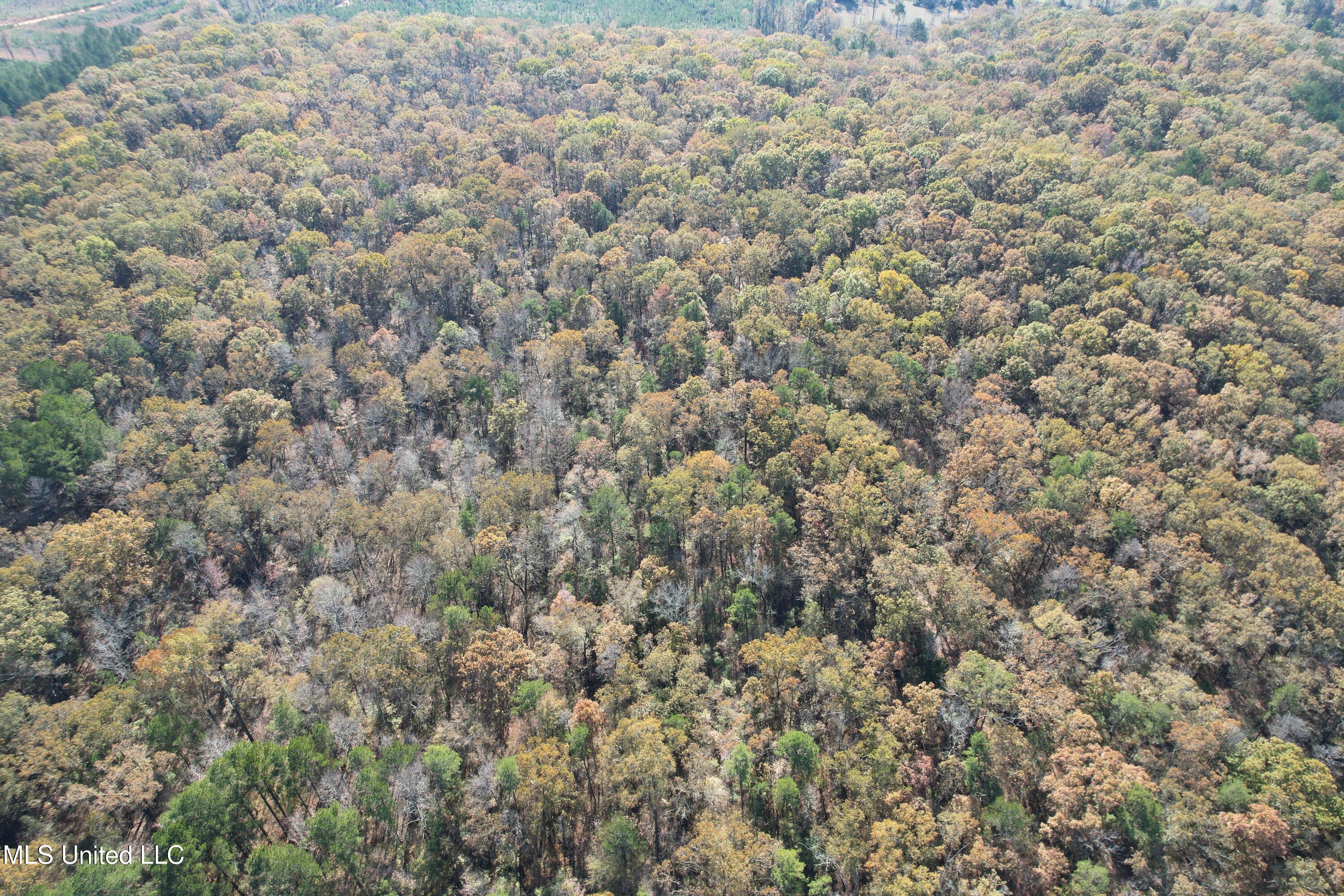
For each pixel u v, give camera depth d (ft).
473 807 319.68
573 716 345.72
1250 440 469.98
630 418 482.28
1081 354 530.27
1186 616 382.42
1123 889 287.28
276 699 361.30
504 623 416.05
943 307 588.50
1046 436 481.05
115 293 570.87
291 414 529.86
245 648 367.86
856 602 406.82
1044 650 363.35
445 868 310.45
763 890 286.66
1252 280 572.51
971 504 428.56
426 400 551.18
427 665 367.04
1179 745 319.47
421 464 507.71
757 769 340.59
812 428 479.00
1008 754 328.08
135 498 438.81
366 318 629.92
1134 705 332.19
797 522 451.53
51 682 370.94
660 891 305.53
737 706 369.09
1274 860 290.76
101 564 394.73
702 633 411.75
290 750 305.32
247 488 444.14
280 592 434.30
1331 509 420.77
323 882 285.43
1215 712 334.65
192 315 577.84
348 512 433.07
